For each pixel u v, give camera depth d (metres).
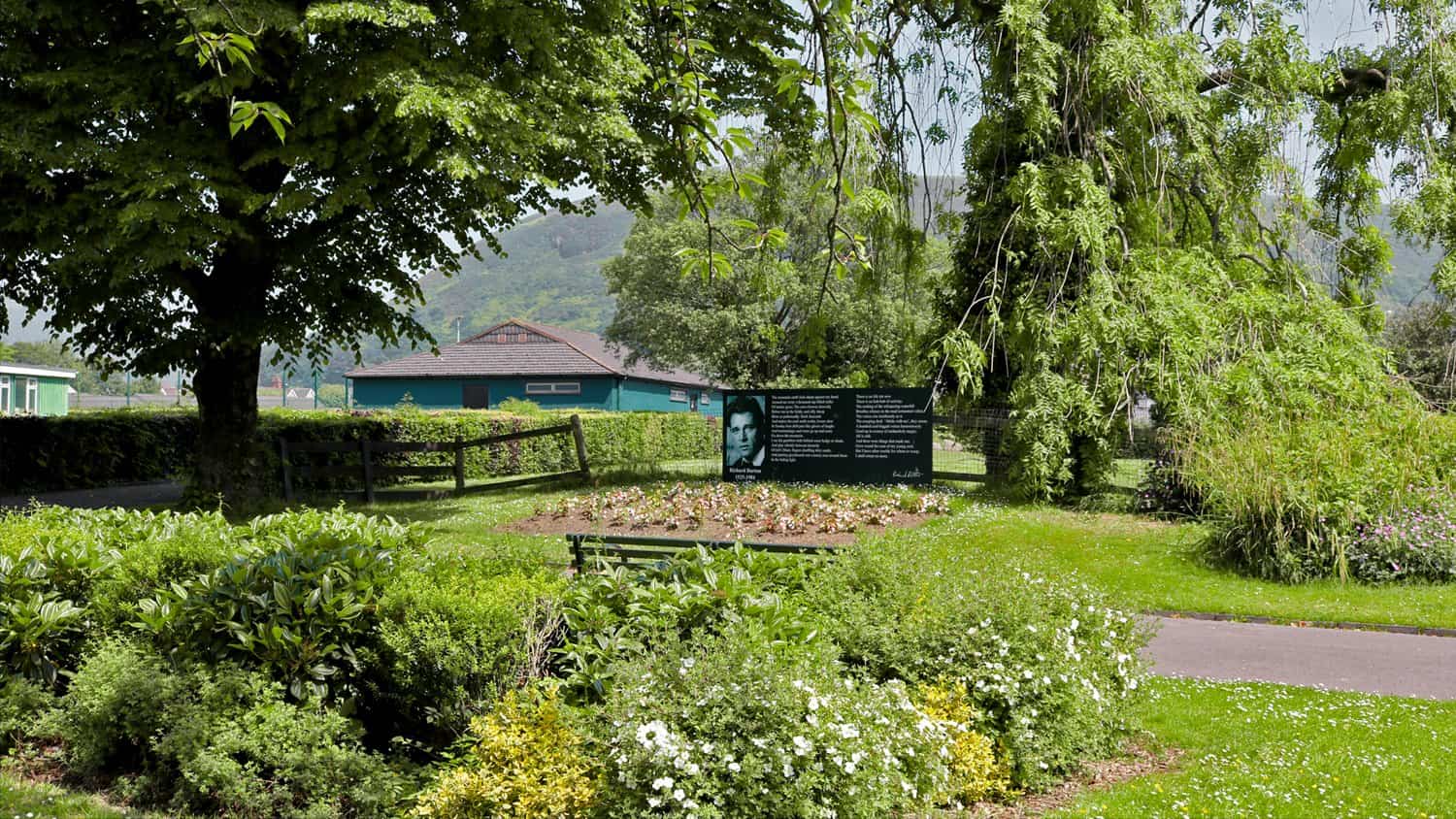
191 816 4.55
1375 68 17.12
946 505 16.59
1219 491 12.23
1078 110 15.55
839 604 5.56
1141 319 15.19
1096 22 15.12
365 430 21.44
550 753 4.20
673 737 3.80
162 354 14.42
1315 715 6.64
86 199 11.84
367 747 5.21
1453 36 15.37
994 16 15.12
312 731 4.71
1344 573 11.34
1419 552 11.42
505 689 4.79
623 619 5.00
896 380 32.28
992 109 16.14
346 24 12.09
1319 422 13.01
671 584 5.21
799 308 32.75
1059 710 5.46
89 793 4.84
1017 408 16.59
